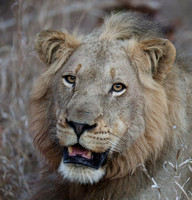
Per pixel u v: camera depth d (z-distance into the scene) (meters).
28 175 11.63
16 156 12.17
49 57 9.41
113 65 8.50
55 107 8.85
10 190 10.88
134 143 8.69
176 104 9.00
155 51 8.88
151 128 8.73
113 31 9.00
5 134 12.66
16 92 12.92
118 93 8.48
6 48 15.92
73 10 17.22
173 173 8.79
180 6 21.05
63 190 9.75
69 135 8.11
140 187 8.88
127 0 17.23
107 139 8.30
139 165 8.45
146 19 9.84
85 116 7.96
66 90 8.67
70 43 9.05
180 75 9.45
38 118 9.25
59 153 9.11
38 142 9.31
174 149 8.94
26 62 13.34
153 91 8.79
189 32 17.55
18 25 13.46
